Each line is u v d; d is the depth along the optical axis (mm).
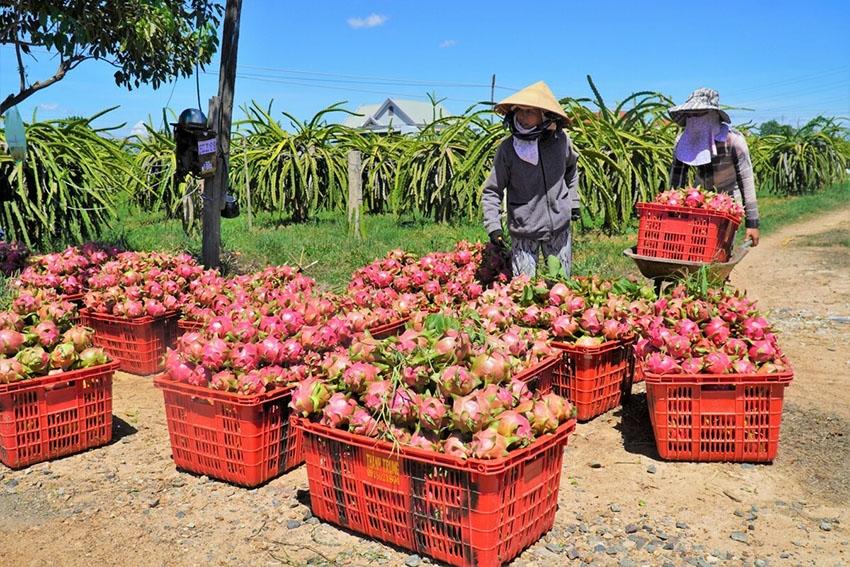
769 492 3783
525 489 3119
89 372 4285
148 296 5895
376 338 5219
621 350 4859
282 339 4285
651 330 4211
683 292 4809
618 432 4605
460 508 3002
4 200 9141
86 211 9828
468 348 3309
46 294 5383
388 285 6449
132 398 5375
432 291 6223
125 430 4750
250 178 17938
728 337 4273
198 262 9344
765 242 14312
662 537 3338
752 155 25625
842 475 3973
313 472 3453
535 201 5727
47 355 4184
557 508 3543
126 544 3373
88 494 3865
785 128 26812
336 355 3623
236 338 4098
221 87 8391
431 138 16969
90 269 6945
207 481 3994
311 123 17859
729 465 4094
